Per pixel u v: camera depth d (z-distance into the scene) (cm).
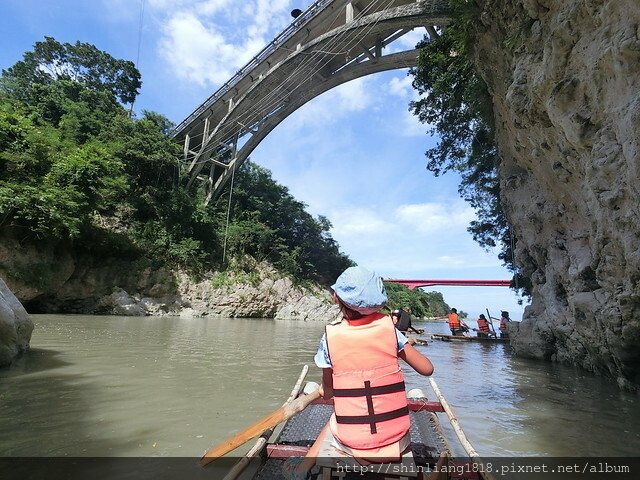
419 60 1822
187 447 387
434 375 827
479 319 1736
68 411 480
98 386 600
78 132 2922
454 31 1274
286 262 3622
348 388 217
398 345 223
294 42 3142
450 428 473
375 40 2934
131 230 2788
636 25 520
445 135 2197
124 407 506
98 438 402
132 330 1466
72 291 2295
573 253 884
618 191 572
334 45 2797
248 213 3881
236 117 3616
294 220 4162
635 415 543
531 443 429
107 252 2530
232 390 614
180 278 2862
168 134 4256
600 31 597
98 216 2662
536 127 848
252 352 1061
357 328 222
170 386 621
